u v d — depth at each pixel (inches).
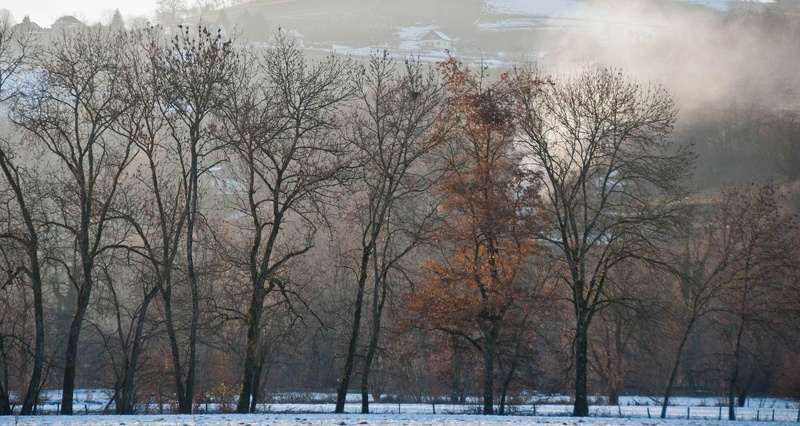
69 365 1561.3
